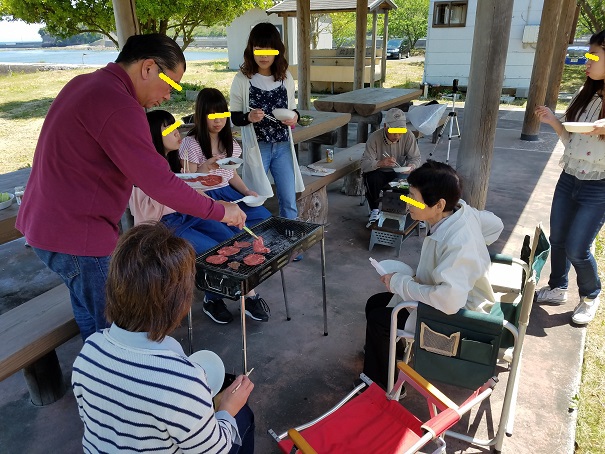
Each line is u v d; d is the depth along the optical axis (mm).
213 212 2006
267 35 3395
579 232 2918
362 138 7453
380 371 2467
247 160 3750
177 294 1105
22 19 10945
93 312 1991
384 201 4137
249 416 1757
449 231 2018
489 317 1846
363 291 3654
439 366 2025
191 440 1093
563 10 8305
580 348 2918
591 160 2740
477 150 3568
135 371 1066
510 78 13547
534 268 1977
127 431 1088
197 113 3217
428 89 14320
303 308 3426
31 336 2158
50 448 2262
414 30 29422
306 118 5250
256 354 2920
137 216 2842
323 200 4766
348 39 26156
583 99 2795
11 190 3656
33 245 1850
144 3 10516
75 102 1690
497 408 2469
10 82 18594
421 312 1969
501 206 5402
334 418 1849
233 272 2172
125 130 1687
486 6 3219
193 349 2969
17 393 2641
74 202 1782
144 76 1805
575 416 2410
